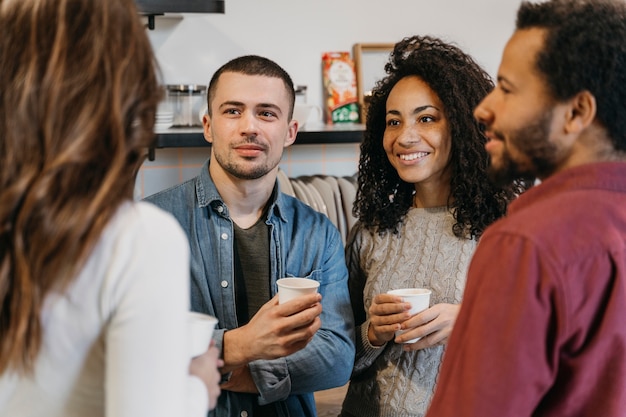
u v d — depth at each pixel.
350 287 1.79
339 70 2.99
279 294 1.47
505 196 1.65
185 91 2.72
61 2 0.77
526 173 1.00
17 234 0.75
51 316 0.79
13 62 0.76
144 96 0.83
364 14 3.05
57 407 0.83
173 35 2.83
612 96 0.93
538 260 0.90
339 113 2.98
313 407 1.71
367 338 1.65
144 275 0.79
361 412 1.69
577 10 0.94
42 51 0.76
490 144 1.01
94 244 0.77
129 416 0.79
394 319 1.52
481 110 1.02
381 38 3.08
